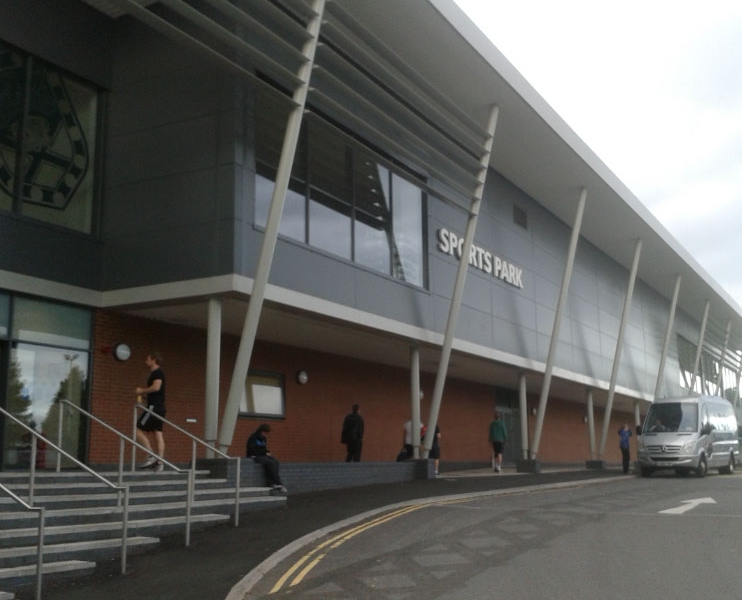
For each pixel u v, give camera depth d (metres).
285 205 17.69
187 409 18.45
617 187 30.61
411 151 22.59
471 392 31.20
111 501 11.70
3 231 15.52
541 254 31.30
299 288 17.48
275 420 20.88
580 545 10.73
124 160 17.58
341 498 15.95
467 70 21.89
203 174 16.53
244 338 15.39
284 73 15.95
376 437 24.69
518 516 13.52
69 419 16.20
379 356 24.12
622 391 38.59
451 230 24.28
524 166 28.11
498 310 26.86
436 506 14.92
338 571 9.20
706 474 26.83
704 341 55.53
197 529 11.91
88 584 8.90
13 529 9.76
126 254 17.06
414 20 19.70
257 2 15.47
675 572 9.04
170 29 14.16
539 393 36.84
